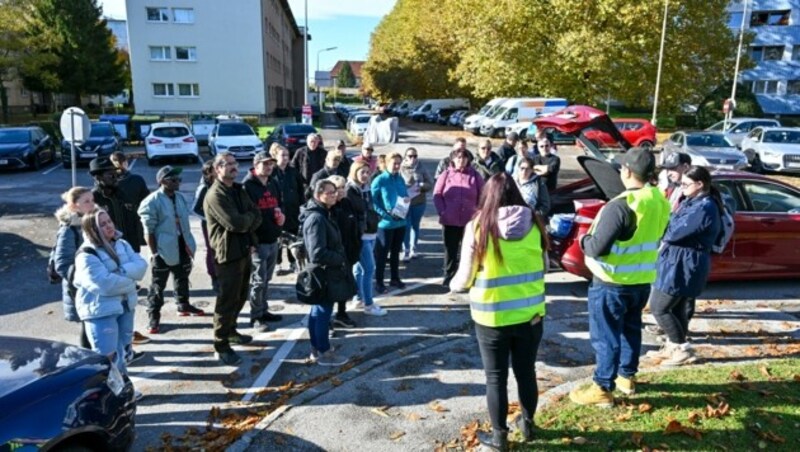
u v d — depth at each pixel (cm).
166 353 539
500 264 332
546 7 2922
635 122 2806
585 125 701
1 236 1017
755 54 5184
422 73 4972
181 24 3981
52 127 2645
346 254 545
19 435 259
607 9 2686
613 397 411
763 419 379
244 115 4091
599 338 401
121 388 333
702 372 455
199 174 1820
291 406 429
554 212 791
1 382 279
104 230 420
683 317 477
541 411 403
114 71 4928
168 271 598
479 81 3347
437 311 641
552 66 2941
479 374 482
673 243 454
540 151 824
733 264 677
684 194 460
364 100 10712
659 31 2812
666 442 358
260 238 586
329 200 487
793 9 5000
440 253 909
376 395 446
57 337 584
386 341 558
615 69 2845
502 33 3034
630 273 383
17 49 3525
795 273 695
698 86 3078
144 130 2833
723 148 1911
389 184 691
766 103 5188
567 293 695
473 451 366
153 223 580
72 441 290
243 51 4100
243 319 628
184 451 379
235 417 422
